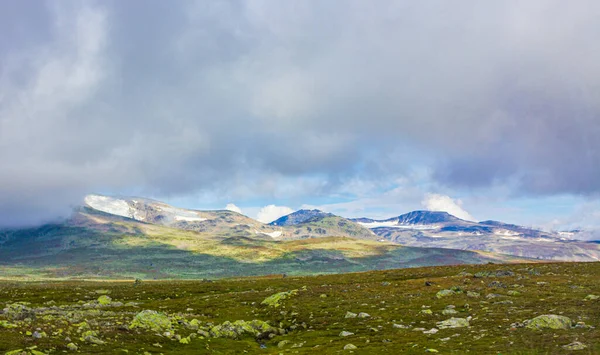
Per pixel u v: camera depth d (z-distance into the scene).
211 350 45.03
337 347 44.31
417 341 43.12
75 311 63.22
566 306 52.75
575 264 111.75
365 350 41.19
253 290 116.19
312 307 70.69
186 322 56.31
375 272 146.00
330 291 87.12
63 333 40.19
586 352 32.44
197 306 81.38
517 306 56.06
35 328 40.16
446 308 59.75
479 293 70.06
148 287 133.38
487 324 47.25
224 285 132.00
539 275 88.88
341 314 63.69
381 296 77.31
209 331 54.66
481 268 119.00
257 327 59.38
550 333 39.78
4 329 38.06
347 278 127.56
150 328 49.25
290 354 42.97
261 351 47.41
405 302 69.06
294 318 64.56
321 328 57.31
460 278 94.44
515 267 112.25
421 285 88.88
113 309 77.06
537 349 34.62
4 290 121.62
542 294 64.12
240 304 81.69
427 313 58.00
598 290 64.94
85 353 35.59
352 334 51.25
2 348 32.69
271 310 71.81
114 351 37.59
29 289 127.12
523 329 42.56
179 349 43.34
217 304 82.81
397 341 44.25
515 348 35.62
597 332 38.53
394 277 117.62
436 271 124.62
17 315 47.44
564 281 77.06
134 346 40.88
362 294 81.62
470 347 37.75
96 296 108.56
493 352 35.22
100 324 47.62
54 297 105.00
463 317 53.44
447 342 40.94
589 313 47.41
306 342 49.72
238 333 55.53
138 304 87.88
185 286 133.50
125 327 47.06
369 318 59.28
